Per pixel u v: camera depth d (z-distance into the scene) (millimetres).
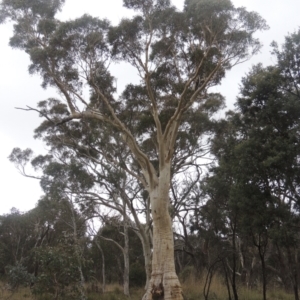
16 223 42438
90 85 21984
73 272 19938
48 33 21703
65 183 29562
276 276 35312
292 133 17453
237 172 18234
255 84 18812
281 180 18078
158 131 19531
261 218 17922
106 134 27312
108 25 20938
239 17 19062
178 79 21219
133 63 20938
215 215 24156
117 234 40406
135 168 28906
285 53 18000
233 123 20281
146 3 20094
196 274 31500
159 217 18781
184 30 20047
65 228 37969
